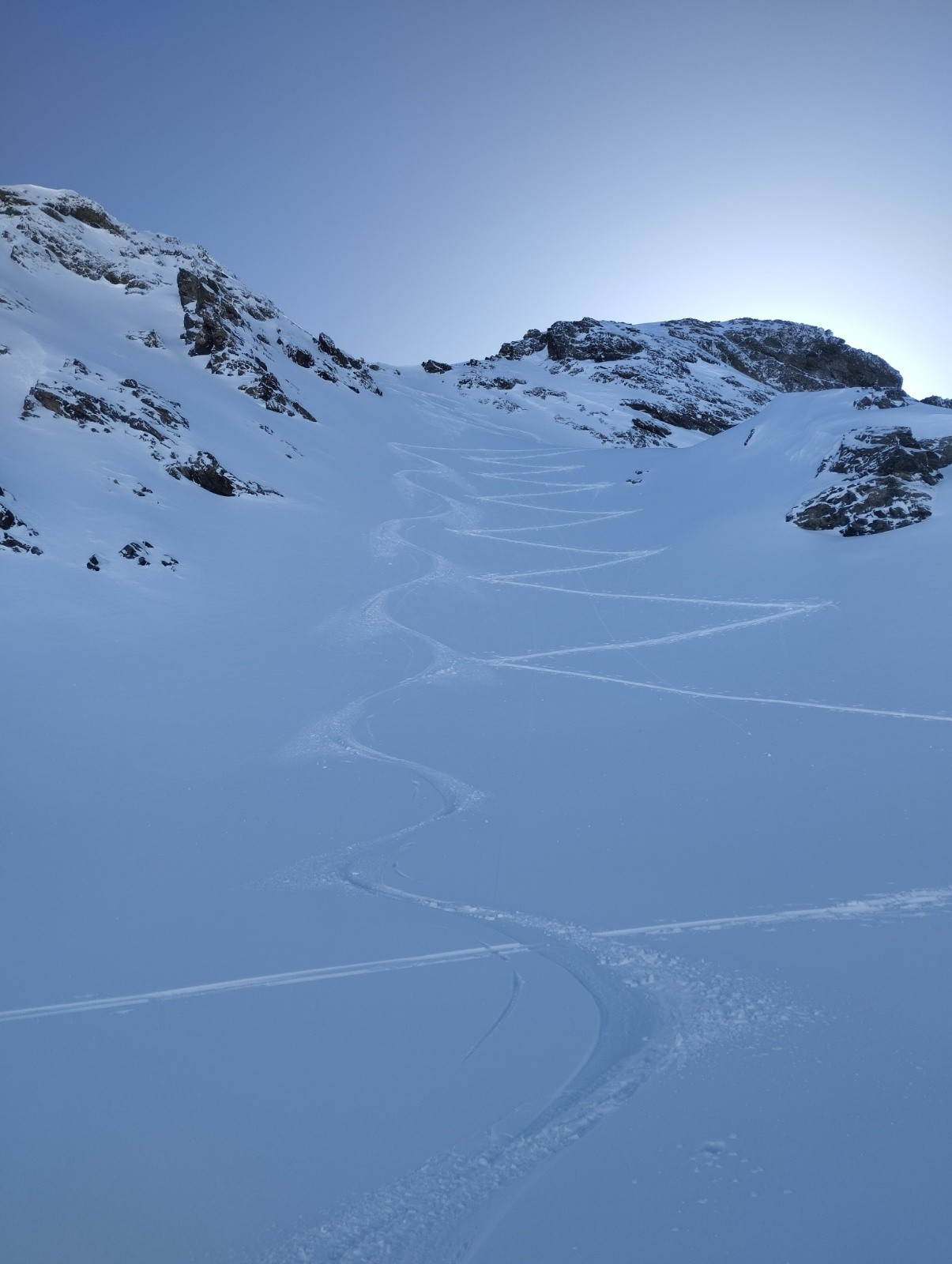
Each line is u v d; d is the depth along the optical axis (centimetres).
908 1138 525
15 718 1780
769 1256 448
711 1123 552
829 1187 489
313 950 864
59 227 6044
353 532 3831
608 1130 553
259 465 4225
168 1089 629
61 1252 482
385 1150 551
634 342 10206
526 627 2716
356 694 2072
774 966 767
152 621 2461
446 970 805
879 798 1223
